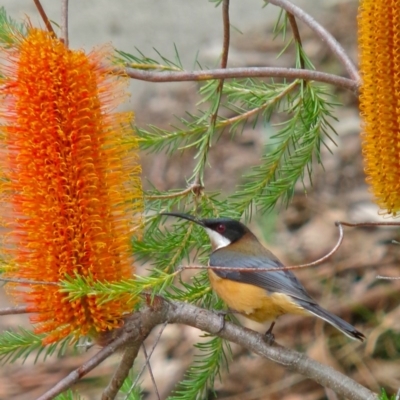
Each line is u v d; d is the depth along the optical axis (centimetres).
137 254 680
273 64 1627
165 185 1461
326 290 1155
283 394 1063
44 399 518
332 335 1094
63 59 481
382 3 558
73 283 483
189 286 689
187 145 721
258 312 703
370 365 1044
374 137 578
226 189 1398
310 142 716
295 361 573
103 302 488
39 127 480
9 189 496
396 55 559
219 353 684
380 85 567
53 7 1989
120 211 509
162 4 2047
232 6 1966
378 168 580
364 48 573
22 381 1196
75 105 482
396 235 1207
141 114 1659
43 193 487
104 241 502
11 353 603
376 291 1130
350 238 1227
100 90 495
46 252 496
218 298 740
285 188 721
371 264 1169
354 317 1117
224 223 720
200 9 1988
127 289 490
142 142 717
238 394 1079
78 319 509
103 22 1989
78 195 491
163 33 1928
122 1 2064
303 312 687
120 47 1905
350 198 1301
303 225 1281
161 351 1167
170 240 688
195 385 684
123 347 552
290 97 731
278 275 700
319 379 569
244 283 696
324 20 1697
